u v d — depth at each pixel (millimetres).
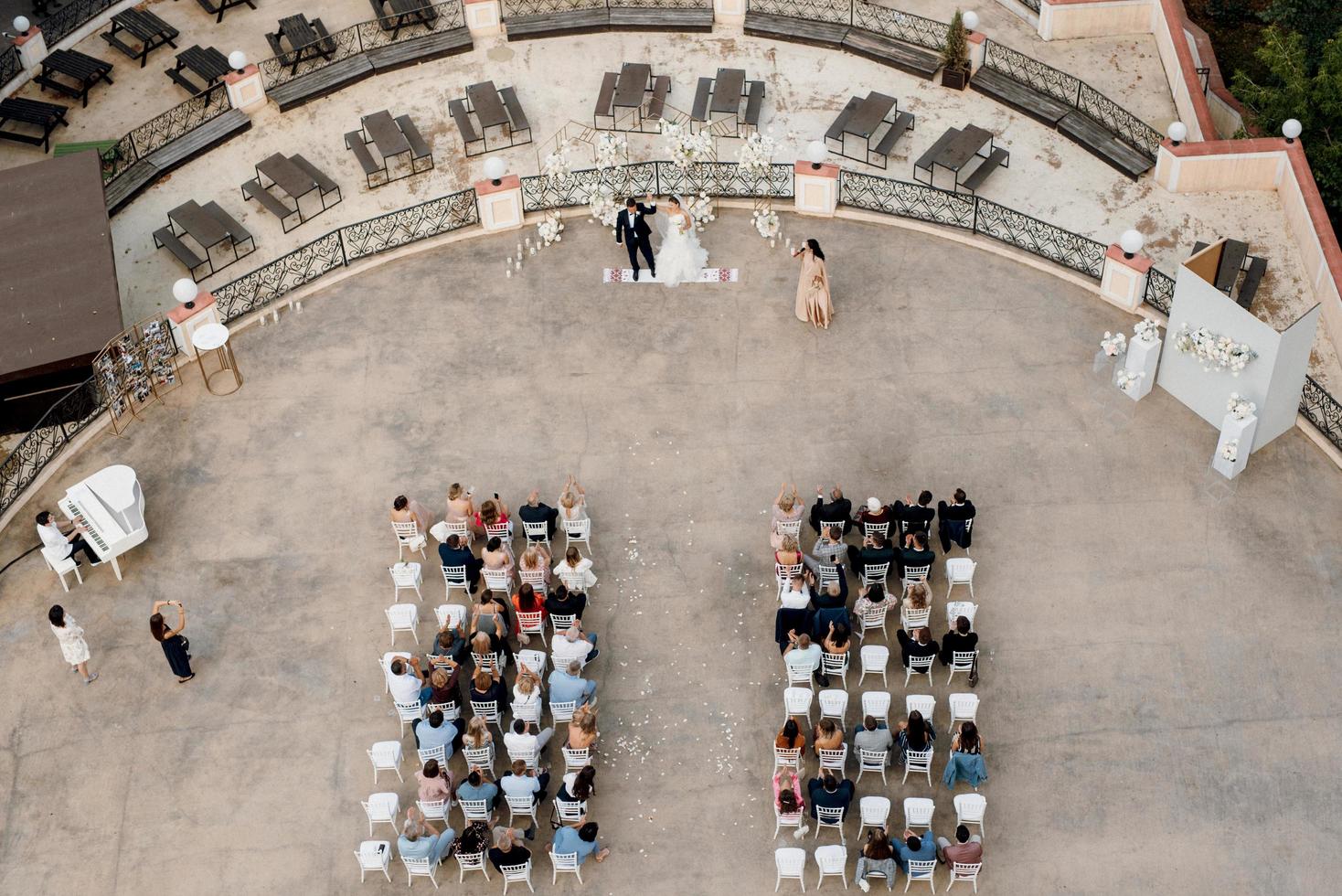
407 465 24531
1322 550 22828
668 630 22375
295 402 25516
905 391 25094
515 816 20438
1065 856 19906
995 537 23203
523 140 29766
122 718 21812
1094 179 28250
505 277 27234
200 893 20062
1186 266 23516
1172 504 23469
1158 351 24484
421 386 25625
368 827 20594
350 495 24219
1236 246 25781
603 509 23797
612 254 27484
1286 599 22312
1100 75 30375
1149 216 27578
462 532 23016
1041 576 22719
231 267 27938
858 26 31406
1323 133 29344
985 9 31953
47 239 25859
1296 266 26719
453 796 20469
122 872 20297
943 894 19641
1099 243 26172
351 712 21719
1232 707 21219
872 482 23906
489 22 31609
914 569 22109
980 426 24562
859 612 21578
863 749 20172
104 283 25125
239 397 25641
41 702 22016
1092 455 24109
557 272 27266
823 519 22641
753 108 29094
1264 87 32125
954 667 21312
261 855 20375
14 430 25734
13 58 31938
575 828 19719
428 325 26562
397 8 32031
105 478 23438
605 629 22422
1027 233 27109
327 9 33344
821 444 24438
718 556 23172
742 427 24734
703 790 20703
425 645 22375
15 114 30516
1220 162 27484
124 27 32312
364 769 21141
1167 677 21547
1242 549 22891
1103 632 22047
